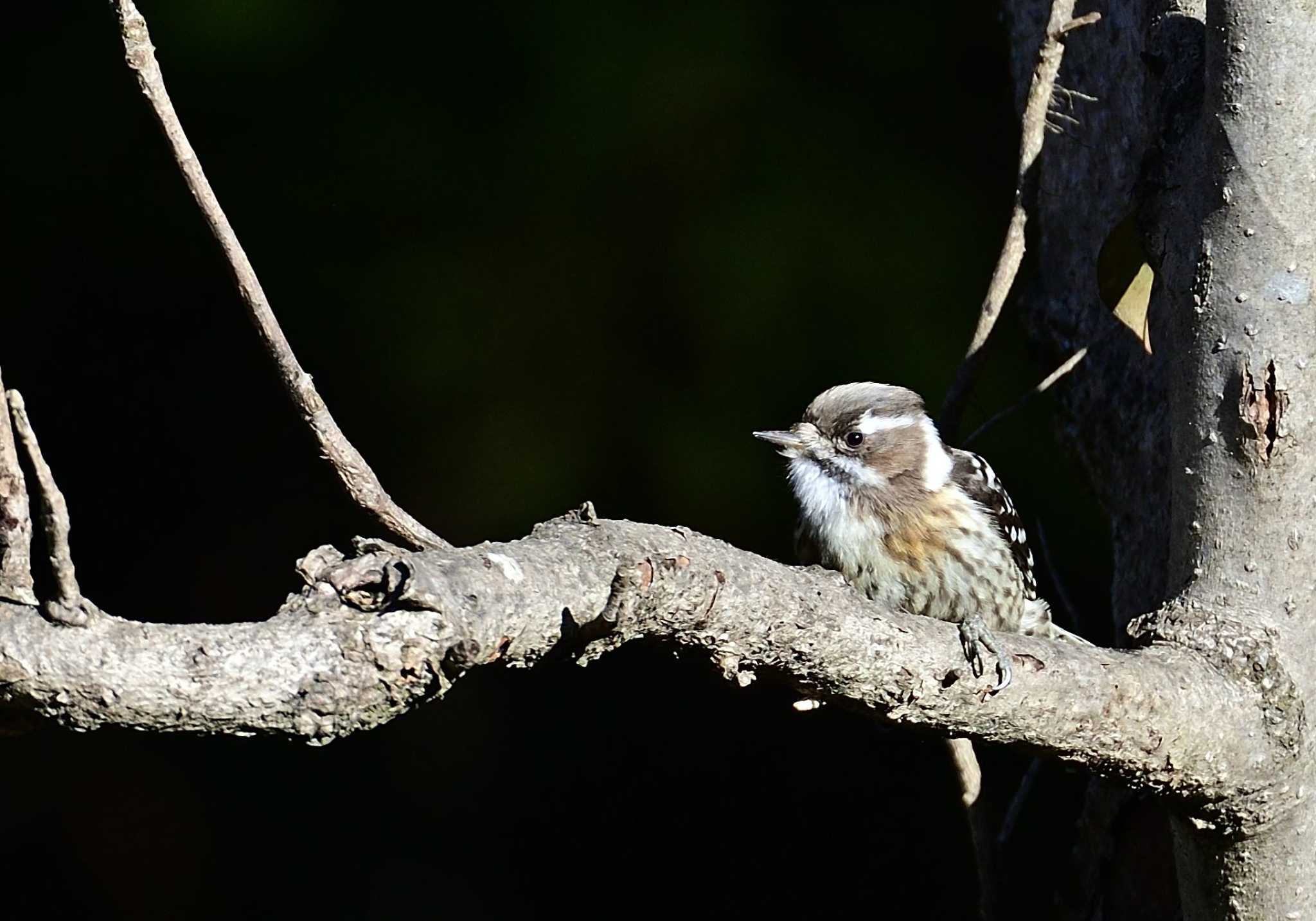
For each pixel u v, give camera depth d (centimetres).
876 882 1212
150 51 424
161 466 1332
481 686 1325
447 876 1278
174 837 1291
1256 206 494
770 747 1270
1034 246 779
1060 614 1085
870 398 745
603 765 1294
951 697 436
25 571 304
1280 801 488
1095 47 730
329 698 323
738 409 1157
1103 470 720
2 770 1291
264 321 447
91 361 1320
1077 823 709
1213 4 503
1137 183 555
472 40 1185
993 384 1107
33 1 1216
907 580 730
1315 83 489
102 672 301
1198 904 529
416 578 335
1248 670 479
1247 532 495
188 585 1320
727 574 397
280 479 1339
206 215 436
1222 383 499
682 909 1248
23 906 1260
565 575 370
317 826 1302
